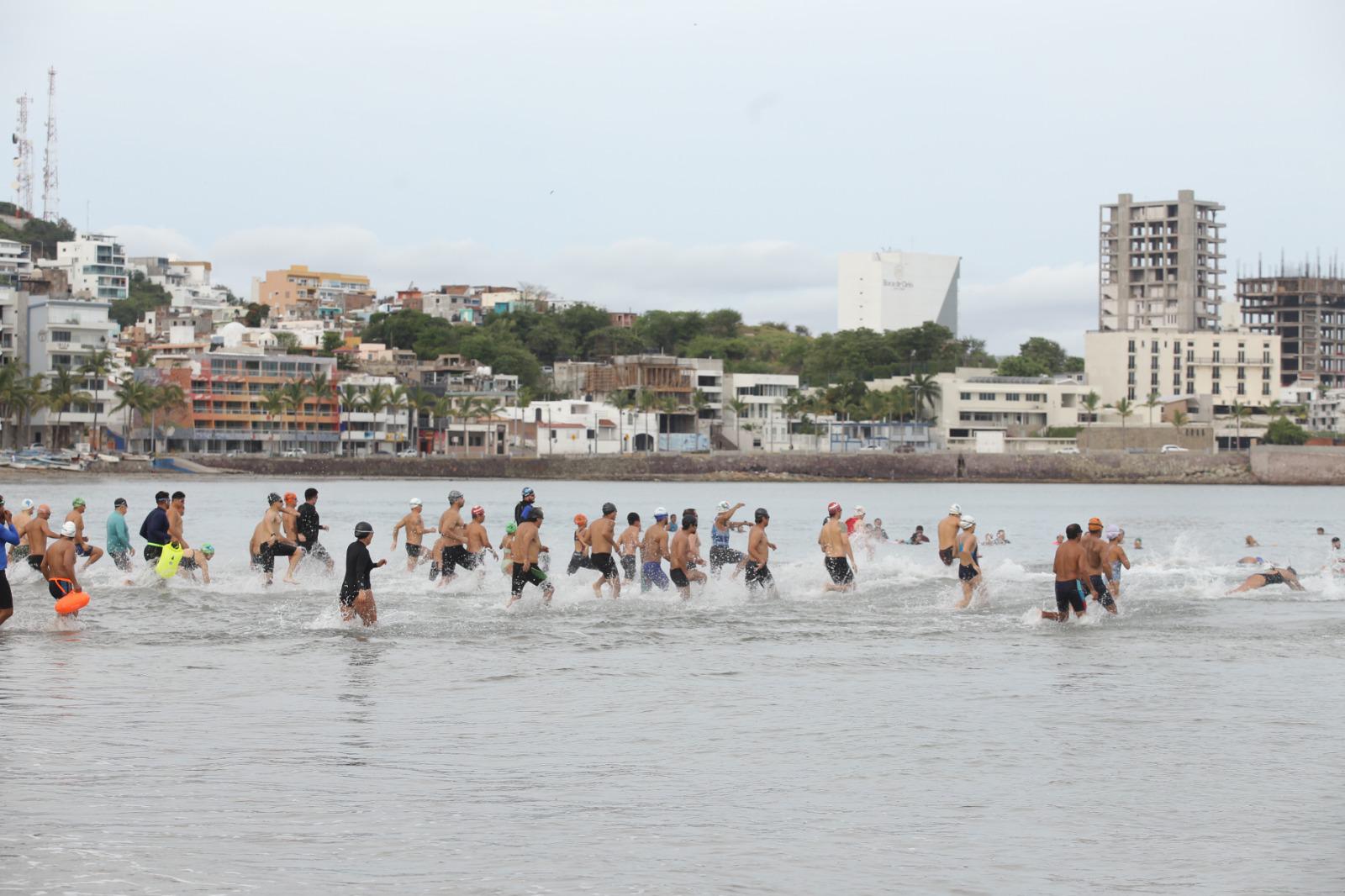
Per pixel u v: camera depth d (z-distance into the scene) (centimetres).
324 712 3052
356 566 4519
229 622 4581
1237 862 2012
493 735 2834
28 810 2194
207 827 2120
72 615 4478
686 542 5294
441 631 4431
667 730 2902
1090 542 4856
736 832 2142
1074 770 2559
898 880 1919
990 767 2586
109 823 2131
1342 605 5300
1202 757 2670
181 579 5703
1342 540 11806
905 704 3206
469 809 2259
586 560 5419
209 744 2698
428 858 1986
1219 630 4556
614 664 3794
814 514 16850
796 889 1875
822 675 3625
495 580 5775
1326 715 3083
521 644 4169
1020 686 3462
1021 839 2120
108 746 2655
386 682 3469
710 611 5031
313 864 1950
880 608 5188
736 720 3005
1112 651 4081
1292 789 2427
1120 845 2094
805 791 2397
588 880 1900
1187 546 10950
